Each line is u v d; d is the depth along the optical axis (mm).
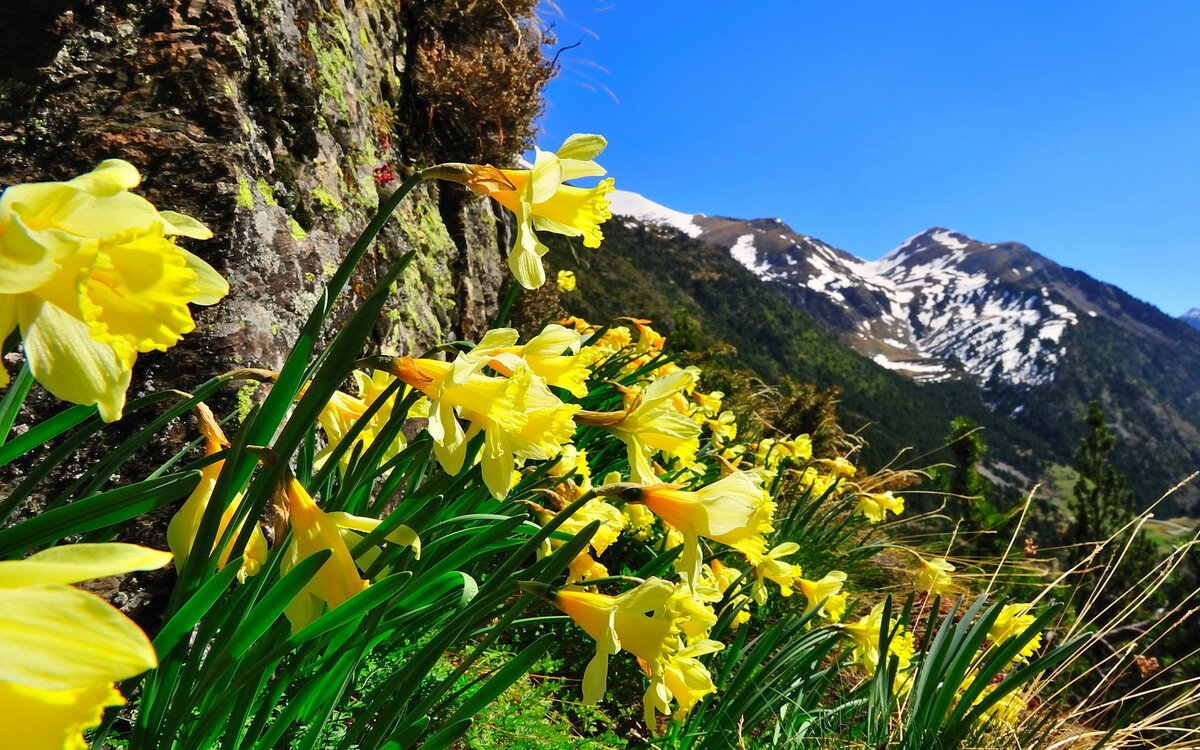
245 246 2285
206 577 1112
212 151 2283
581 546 1257
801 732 2430
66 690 436
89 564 465
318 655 1624
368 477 1586
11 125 2131
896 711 2764
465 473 1863
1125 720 2656
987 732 2707
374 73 4211
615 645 1270
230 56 2477
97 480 1189
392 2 4910
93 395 699
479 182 1288
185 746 1066
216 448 1200
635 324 4230
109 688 446
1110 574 3293
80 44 2301
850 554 4410
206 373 2084
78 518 883
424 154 4957
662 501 1447
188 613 931
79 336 708
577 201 1555
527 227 1313
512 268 1301
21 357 1840
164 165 2211
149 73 2346
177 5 2486
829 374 135250
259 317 2291
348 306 2941
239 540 1040
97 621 435
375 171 3736
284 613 1214
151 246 716
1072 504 16500
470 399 1294
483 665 2119
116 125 2227
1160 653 6418
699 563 1445
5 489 1774
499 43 5820
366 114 3832
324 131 3119
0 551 845
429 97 5109
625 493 1448
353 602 1028
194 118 2330
